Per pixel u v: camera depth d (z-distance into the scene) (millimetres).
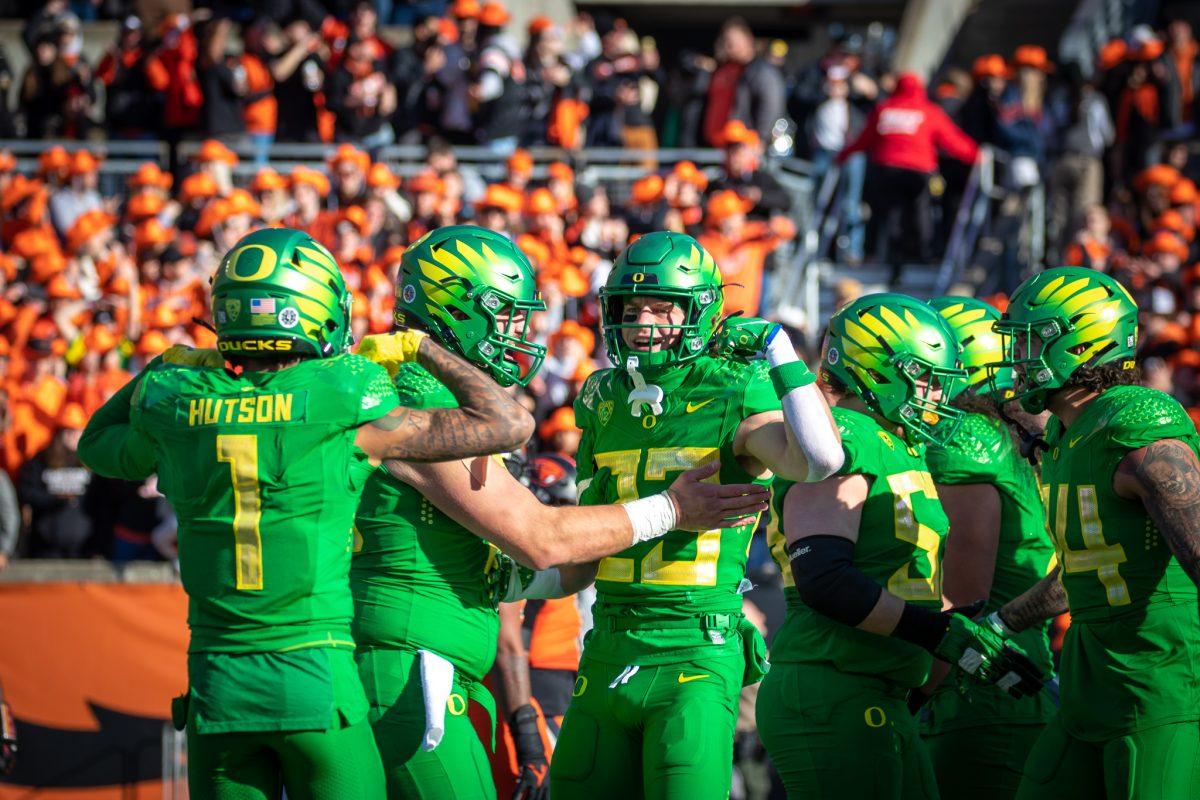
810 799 13664
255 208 38469
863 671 13781
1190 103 50438
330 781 11703
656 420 13852
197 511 11758
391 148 42750
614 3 72500
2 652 26906
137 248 38625
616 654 13711
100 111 49375
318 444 11766
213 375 12055
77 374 33812
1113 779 13805
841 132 46688
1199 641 13734
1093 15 64562
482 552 13789
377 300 37094
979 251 44781
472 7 45531
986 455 15742
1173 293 42125
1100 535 13883
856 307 14461
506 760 16547
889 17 75188
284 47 44031
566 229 39625
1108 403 14016
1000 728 15797
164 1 47875
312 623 11719
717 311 13953
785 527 13930
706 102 44531
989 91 44688
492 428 12219
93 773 26719
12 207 42594
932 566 14031
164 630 26953
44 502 31031
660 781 13039
